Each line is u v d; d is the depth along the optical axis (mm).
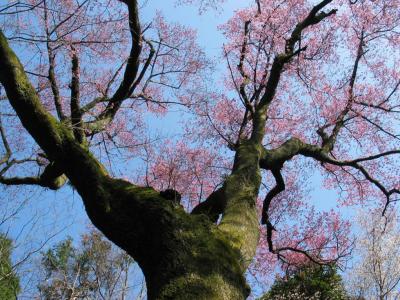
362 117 8828
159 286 2891
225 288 2877
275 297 13672
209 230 3260
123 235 3240
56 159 3451
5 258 6258
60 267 10172
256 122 6000
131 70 5781
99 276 10953
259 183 4645
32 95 3303
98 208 3303
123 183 3496
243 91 7332
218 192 4703
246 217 3945
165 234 3105
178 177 10141
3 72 3246
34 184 5383
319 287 13773
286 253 10289
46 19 6102
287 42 6898
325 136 7863
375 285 13930
